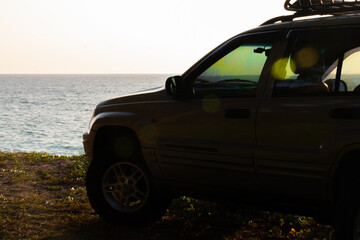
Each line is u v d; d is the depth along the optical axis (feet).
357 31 11.80
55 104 500.33
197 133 13.98
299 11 13.47
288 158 12.11
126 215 16.25
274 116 12.38
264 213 18.08
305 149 11.84
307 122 11.78
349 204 11.19
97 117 16.62
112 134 16.75
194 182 14.42
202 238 15.43
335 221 11.53
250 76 13.37
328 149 11.40
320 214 12.18
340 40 12.09
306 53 12.50
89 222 17.39
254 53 13.48
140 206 15.97
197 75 14.49
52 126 262.67
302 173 11.96
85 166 30.27
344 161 11.34
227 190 13.75
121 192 16.35
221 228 16.55
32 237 15.89
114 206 16.56
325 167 11.53
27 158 35.45
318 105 11.72
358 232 11.16
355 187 11.14
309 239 15.38
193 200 20.17
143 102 15.65
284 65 12.73
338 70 12.15
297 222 16.98
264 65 13.07
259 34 13.55
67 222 17.44
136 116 15.52
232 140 13.21
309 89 12.15
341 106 11.31
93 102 539.29
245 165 13.00
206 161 13.82
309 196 12.11
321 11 13.12
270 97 12.67
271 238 15.48
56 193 22.89
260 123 12.61
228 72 13.84
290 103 12.23
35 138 199.62
